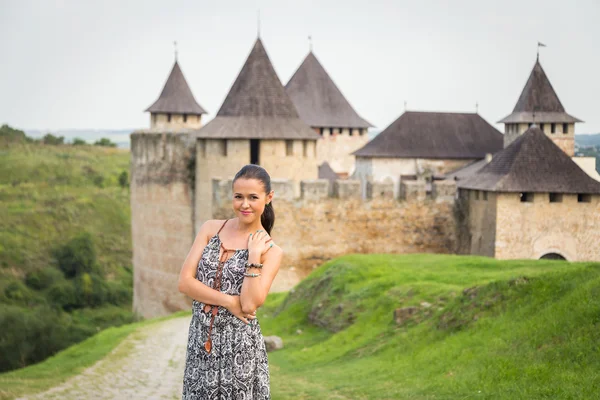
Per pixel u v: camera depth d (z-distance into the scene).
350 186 34.00
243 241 5.38
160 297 41.66
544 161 31.56
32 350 34.72
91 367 15.99
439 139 53.06
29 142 109.94
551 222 31.11
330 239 33.97
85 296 57.88
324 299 19.97
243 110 36.41
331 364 14.00
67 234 70.25
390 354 13.03
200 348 5.29
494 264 20.56
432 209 34.84
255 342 5.31
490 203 31.58
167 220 40.75
